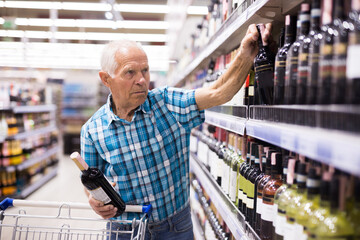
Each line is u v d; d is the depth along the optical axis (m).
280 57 1.21
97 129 1.74
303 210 0.98
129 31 9.33
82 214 4.46
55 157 8.46
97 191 1.52
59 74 13.14
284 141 0.97
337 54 0.80
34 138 6.90
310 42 1.00
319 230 0.88
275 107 1.16
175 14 5.10
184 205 1.85
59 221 4.14
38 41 9.47
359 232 0.83
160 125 1.75
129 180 1.72
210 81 2.92
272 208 1.31
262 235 1.33
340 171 0.89
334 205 0.85
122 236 1.73
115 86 1.62
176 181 1.80
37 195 6.23
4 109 5.51
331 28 0.87
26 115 6.56
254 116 1.44
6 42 7.54
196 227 3.45
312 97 0.94
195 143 3.88
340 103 0.78
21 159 5.94
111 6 5.46
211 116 2.51
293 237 1.04
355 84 0.71
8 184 5.66
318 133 0.78
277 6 1.46
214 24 2.94
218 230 2.49
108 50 1.63
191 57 4.49
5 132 5.54
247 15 1.55
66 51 8.23
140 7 5.44
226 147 2.38
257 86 1.47
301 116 0.94
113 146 1.71
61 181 7.54
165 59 8.52
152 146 1.72
